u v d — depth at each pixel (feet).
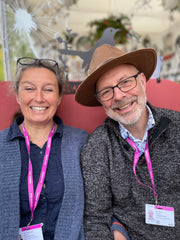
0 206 2.98
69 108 4.68
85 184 3.29
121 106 3.22
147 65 3.55
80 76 4.95
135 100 3.24
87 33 7.58
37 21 6.80
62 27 7.18
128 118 3.24
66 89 4.62
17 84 3.52
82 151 3.51
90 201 3.22
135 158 3.30
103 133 3.59
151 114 3.41
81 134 3.92
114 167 3.36
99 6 7.47
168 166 3.20
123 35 7.56
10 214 2.96
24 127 3.67
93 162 3.33
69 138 3.67
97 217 3.18
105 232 3.00
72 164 3.34
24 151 3.40
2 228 2.92
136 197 3.27
